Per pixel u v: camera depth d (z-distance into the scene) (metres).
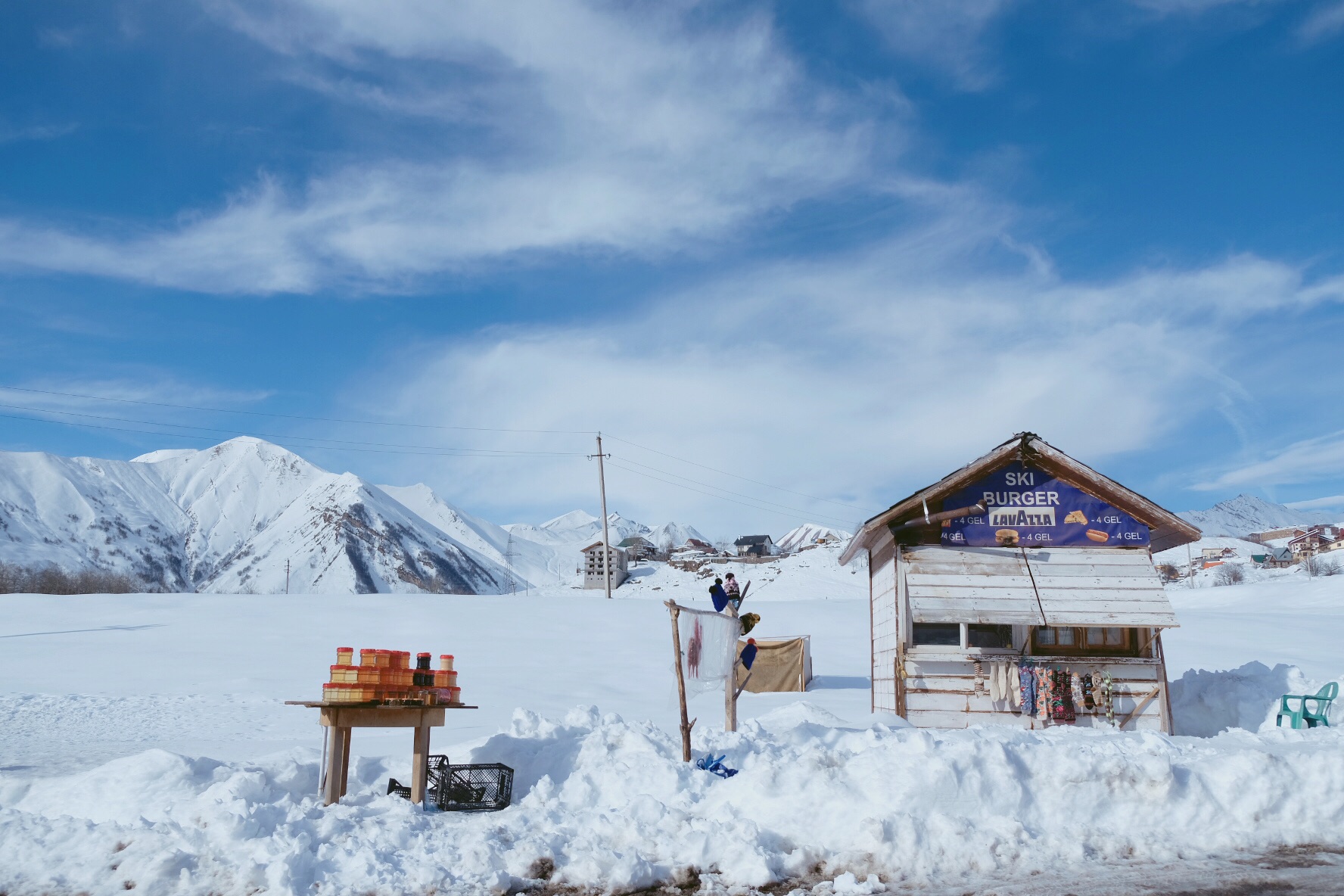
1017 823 7.73
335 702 8.99
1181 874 7.00
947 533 16.17
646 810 8.11
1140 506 15.96
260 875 6.81
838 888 6.83
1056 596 15.47
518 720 11.55
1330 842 7.82
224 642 35.34
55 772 12.44
